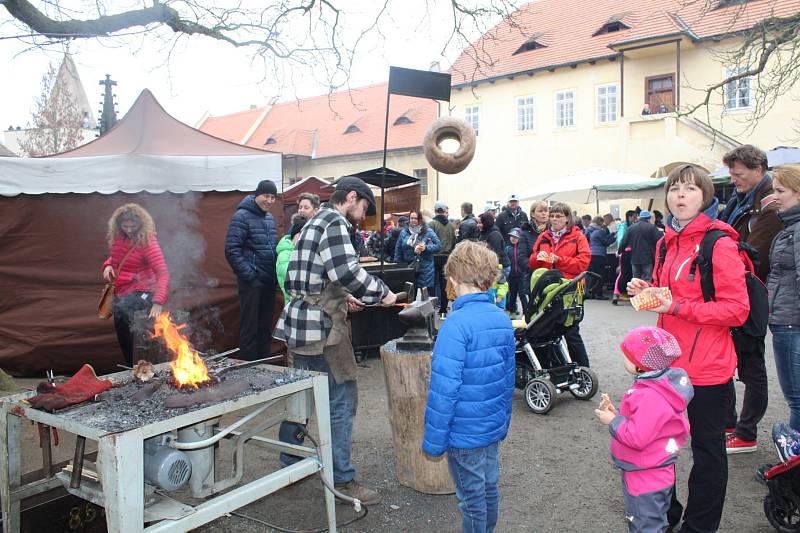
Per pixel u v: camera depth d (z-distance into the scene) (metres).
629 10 23.17
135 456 2.07
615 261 12.95
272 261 5.47
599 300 11.98
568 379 5.04
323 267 3.05
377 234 14.29
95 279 5.91
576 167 22.70
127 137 6.30
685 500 3.27
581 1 25.17
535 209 6.85
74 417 2.30
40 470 2.72
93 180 5.76
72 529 2.75
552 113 23.16
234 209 6.22
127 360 4.71
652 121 20.05
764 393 3.78
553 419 4.66
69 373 6.05
